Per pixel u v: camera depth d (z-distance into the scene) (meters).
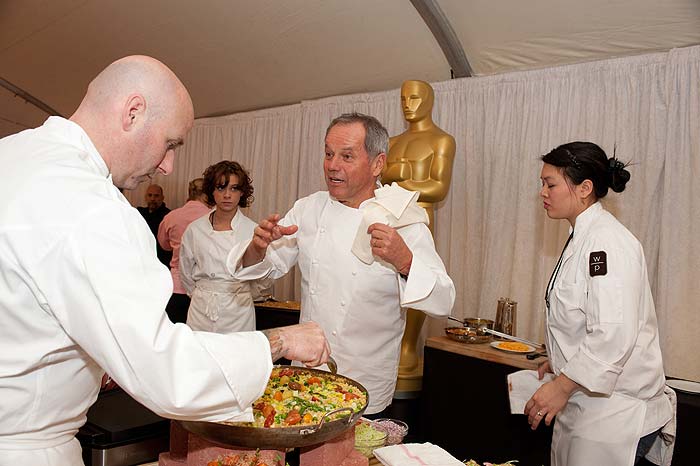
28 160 0.98
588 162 1.95
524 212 3.52
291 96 4.95
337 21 3.80
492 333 3.06
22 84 5.87
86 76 5.52
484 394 2.82
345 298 1.98
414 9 3.46
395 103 4.18
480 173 3.78
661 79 3.03
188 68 5.00
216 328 3.25
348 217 2.02
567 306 1.96
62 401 1.05
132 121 1.08
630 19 2.95
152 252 1.00
